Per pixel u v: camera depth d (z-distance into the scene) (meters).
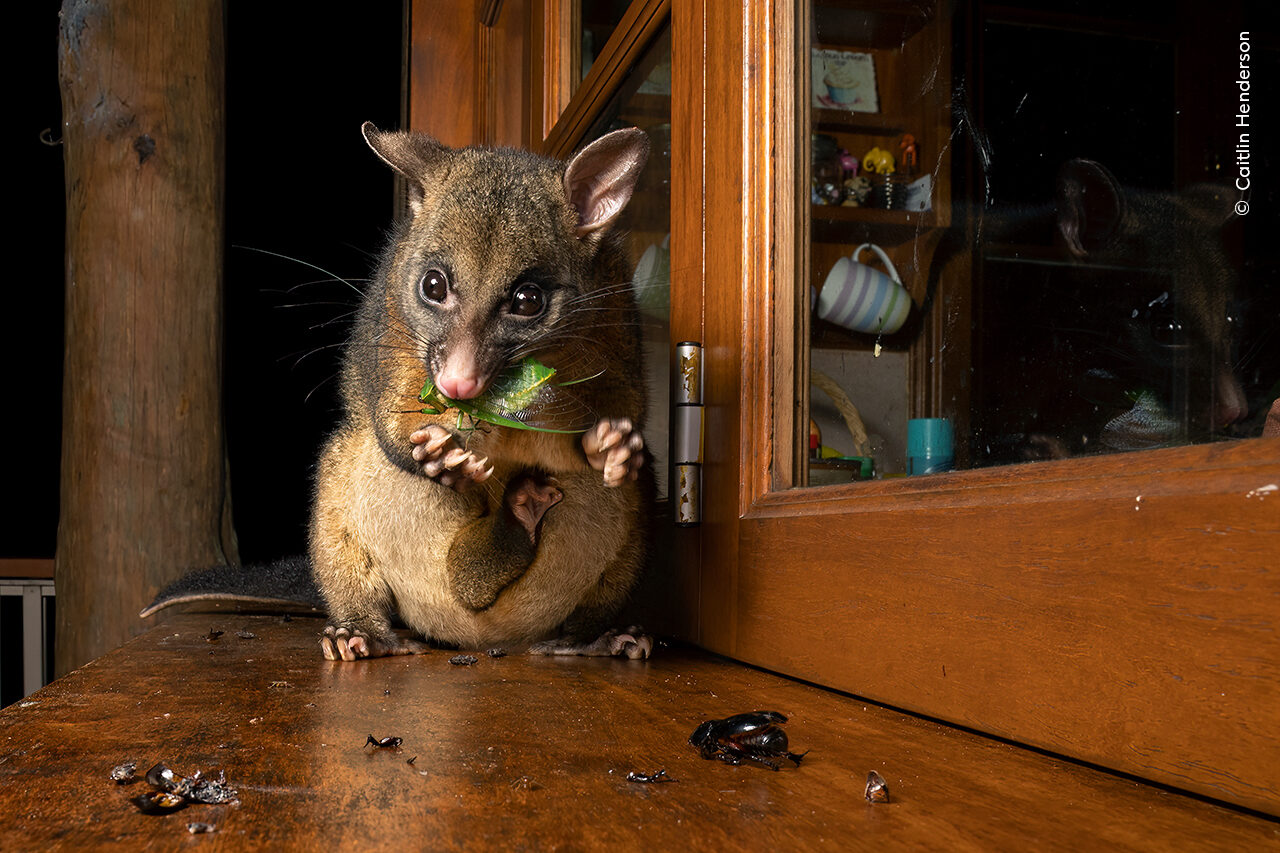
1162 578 0.39
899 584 0.51
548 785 0.40
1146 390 0.48
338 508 0.74
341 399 0.81
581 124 1.00
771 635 0.61
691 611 0.71
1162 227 0.48
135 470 1.16
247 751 0.44
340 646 0.69
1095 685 0.41
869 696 0.53
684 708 0.53
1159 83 0.49
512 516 0.69
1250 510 0.36
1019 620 0.44
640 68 0.88
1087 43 0.53
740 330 0.66
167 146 1.19
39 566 1.34
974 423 0.58
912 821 0.36
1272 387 0.45
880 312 0.65
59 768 0.42
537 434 0.68
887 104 0.71
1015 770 0.42
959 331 0.61
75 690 0.57
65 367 1.20
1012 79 0.59
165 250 1.18
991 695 0.46
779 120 0.65
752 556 0.63
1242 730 0.36
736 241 0.67
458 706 0.53
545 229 0.69
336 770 0.42
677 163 0.76
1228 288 0.46
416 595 0.73
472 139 1.41
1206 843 0.34
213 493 1.21
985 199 0.61
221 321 1.23
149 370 1.17
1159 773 0.39
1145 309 0.49
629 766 0.43
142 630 1.15
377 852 0.32
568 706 0.53
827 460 0.65
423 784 0.40
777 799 0.39
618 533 0.71
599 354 0.71
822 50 0.72
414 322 0.68
